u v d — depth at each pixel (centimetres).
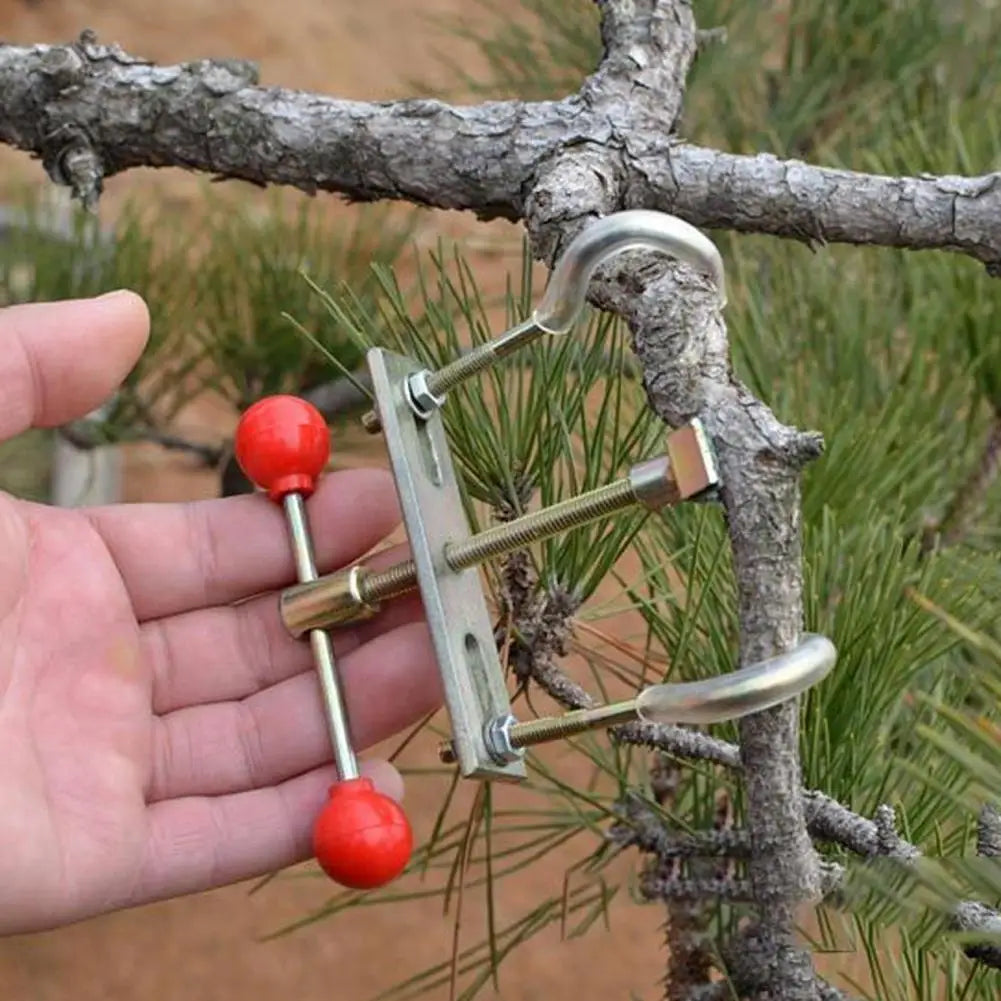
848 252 48
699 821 40
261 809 37
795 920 29
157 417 56
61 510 39
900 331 49
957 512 44
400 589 34
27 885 35
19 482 59
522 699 69
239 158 36
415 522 30
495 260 78
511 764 30
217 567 39
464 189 34
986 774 23
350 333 35
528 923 43
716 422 26
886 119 53
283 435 35
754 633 26
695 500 26
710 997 37
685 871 40
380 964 76
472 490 35
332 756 38
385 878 32
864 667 35
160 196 71
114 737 37
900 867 29
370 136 34
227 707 38
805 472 39
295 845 37
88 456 60
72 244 53
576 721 29
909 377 44
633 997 47
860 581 35
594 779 51
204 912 77
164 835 37
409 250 78
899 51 54
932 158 46
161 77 36
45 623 38
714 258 27
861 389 44
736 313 44
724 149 55
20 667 37
